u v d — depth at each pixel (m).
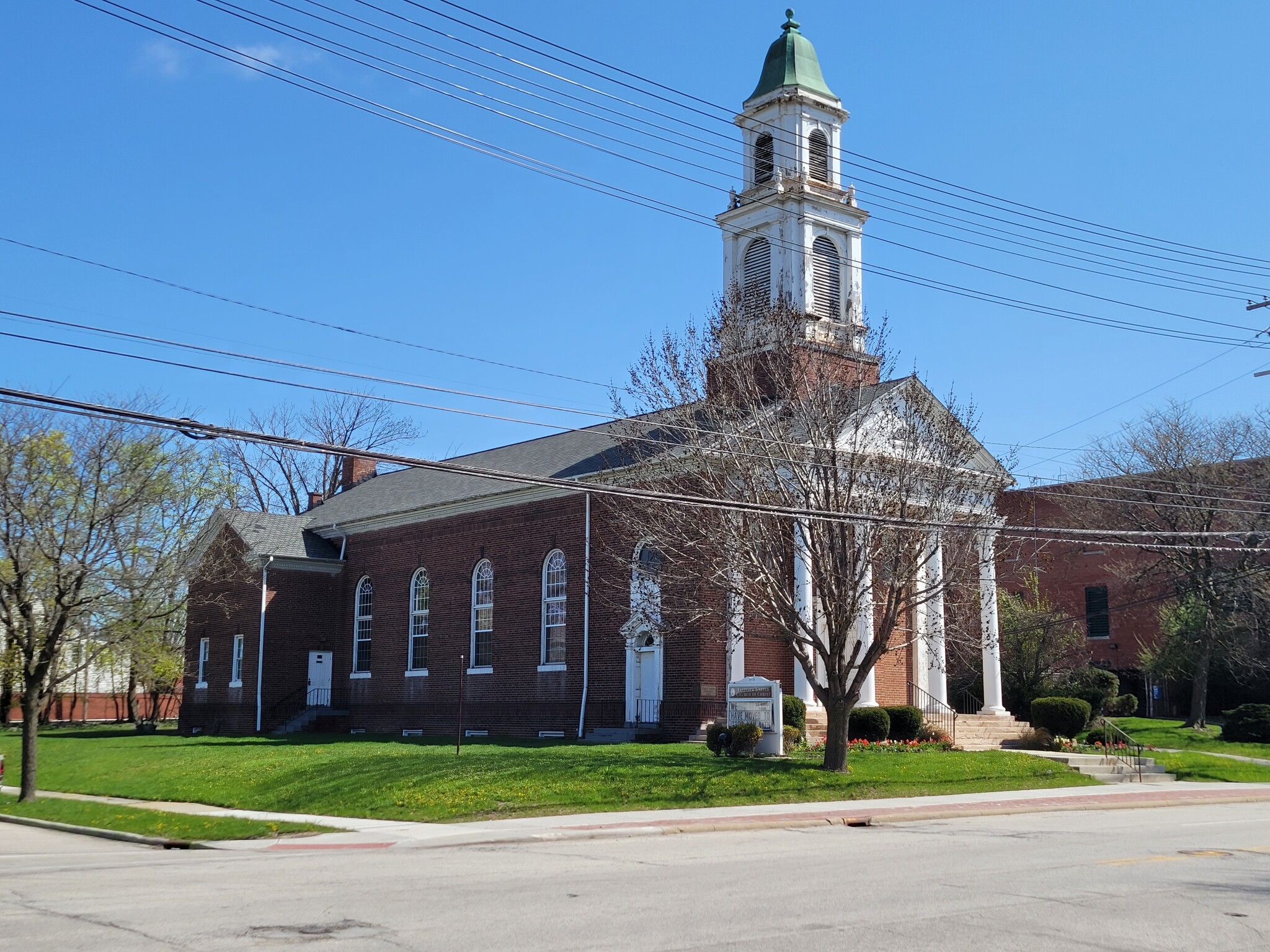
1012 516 46.91
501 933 10.80
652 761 27.41
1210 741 42.41
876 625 35.31
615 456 38.25
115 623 28.52
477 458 50.47
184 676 51.84
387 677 47.09
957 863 16.06
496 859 17.06
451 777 25.14
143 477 28.88
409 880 14.63
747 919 11.55
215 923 11.50
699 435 28.95
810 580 31.12
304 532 51.31
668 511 29.06
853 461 27.25
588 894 13.20
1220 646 48.44
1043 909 12.23
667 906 12.32
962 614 31.97
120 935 10.89
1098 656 58.22
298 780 26.77
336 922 11.50
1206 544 45.41
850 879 14.35
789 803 24.75
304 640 48.94
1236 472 47.38
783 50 41.12
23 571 26.39
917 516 27.84
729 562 27.16
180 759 33.19
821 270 40.03
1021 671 44.78
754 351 29.48
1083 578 59.31
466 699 43.03
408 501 47.84
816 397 28.06
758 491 27.70
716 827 21.19
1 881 15.02
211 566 39.53
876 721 34.22
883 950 10.09
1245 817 24.50
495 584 42.69
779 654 36.25
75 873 15.91
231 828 21.28
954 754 31.72
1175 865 15.93
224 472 54.12
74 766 34.69
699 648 34.69
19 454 26.70
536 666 40.28
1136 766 33.81
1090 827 21.83
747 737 29.38
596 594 38.19
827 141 41.09
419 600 46.59
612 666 37.38
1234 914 12.08
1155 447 49.06
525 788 24.17
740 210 40.72
